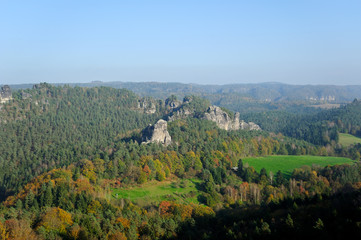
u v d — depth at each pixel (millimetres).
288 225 102750
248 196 174750
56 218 116312
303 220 106188
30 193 148375
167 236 118875
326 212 105562
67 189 154375
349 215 100125
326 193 125438
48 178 169000
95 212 132375
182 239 118188
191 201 165250
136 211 134125
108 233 113500
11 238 103438
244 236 105000
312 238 94875
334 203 109438
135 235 116125
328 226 96875
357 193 115000
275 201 130750
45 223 112125
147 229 119562
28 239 103250
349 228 91875
